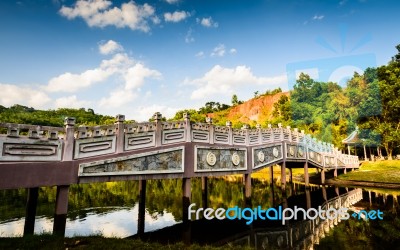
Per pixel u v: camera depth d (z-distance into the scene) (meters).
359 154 47.97
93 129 10.91
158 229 13.95
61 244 7.95
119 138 11.65
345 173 34.84
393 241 11.70
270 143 20.95
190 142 14.50
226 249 9.32
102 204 20.38
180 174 13.81
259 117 104.06
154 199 22.69
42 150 9.50
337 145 33.66
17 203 19.59
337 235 12.70
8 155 8.73
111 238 9.10
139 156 12.18
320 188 29.23
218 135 16.45
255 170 18.89
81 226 14.26
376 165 36.12
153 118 13.45
